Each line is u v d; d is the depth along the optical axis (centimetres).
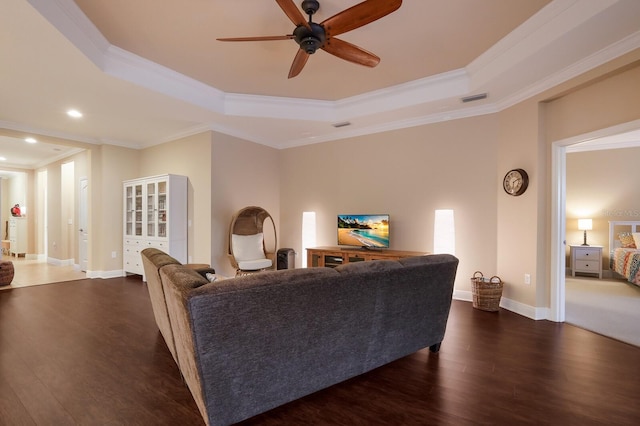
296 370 177
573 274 580
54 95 356
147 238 521
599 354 252
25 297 421
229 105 426
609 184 585
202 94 395
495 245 397
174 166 541
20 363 233
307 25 219
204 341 144
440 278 242
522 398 191
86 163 619
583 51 268
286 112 443
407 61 333
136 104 384
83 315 345
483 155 406
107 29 273
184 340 159
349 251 460
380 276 204
